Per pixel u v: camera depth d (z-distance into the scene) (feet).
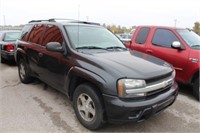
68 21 15.15
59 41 12.82
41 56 14.39
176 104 14.29
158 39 17.75
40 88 16.87
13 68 24.90
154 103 9.38
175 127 11.09
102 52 11.93
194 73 14.96
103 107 9.73
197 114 12.74
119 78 9.09
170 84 10.97
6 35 28.09
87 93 10.19
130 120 9.14
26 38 17.51
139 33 19.58
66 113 12.33
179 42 16.03
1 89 16.57
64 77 12.01
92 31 14.08
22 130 10.36
